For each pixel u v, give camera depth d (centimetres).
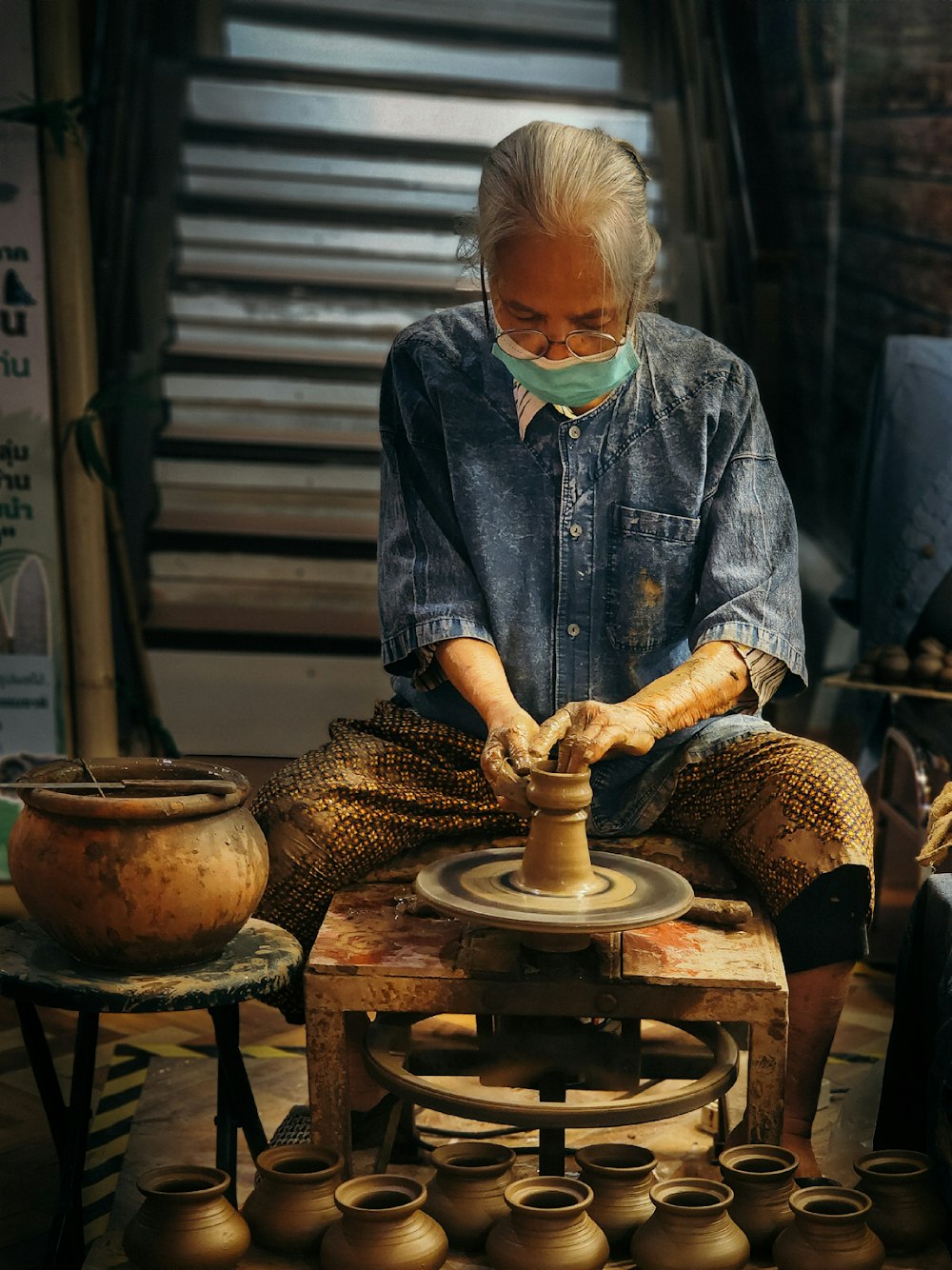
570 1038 187
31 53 321
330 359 546
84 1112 188
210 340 555
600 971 184
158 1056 282
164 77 565
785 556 231
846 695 525
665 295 564
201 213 561
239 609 523
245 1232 178
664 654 235
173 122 557
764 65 634
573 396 209
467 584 231
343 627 512
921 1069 221
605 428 229
